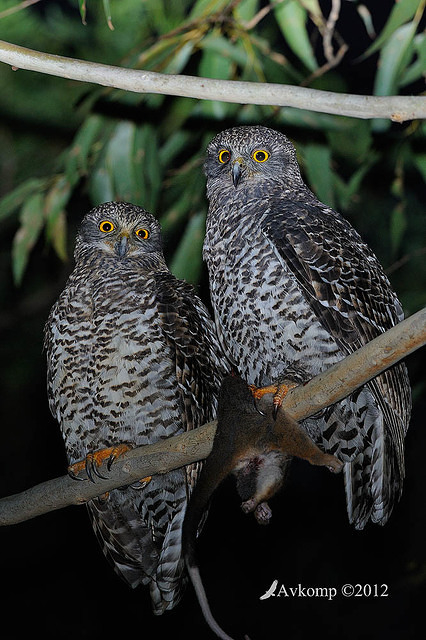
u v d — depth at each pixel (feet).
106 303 23.57
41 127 25.81
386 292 23.47
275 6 24.13
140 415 23.52
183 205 24.54
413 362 25.07
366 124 24.75
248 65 24.16
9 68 25.68
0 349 26.32
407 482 25.82
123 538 23.67
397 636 25.76
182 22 24.97
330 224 23.41
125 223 23.85
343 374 22.52
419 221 25.57
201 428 22.82
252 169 23.58
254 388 22.77
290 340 23.25
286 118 24.34
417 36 23.99
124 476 23.04
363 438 23.29
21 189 24.47
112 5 25.20
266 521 22.98
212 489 22.65
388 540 25.89
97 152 24.38
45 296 26.32
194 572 22.40
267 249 23.30
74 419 23.61
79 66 22.39
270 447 22.72
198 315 23.63
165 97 24.45
